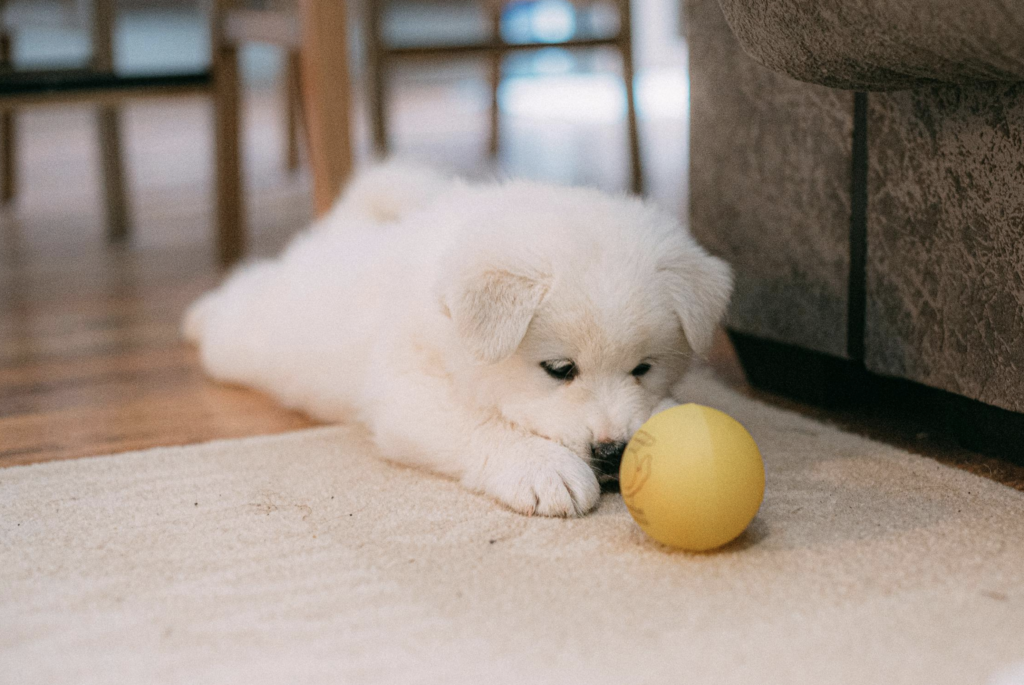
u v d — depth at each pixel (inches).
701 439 45.3
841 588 42.6
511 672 36.9
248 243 141.9
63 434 70.8
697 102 75.9
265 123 306.3
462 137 239.5
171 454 63.9
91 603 43.3
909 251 60.0
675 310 55.0
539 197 60.6
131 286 120.3
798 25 51.8
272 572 46.0
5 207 181.8
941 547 46.4
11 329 101.5
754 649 38.0
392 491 56.5
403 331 61.5
